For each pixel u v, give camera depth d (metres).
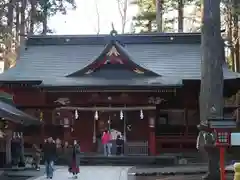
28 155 29.86
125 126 33.69
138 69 33.59
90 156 29.61
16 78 34.34
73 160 20.39
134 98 32.75
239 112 37.41
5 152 24.59
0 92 37.66
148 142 32.38
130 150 32.06
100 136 33.59
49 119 33.78
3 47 43.44
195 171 22.14
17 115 20.70
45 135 33.44
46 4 45.59
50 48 39.72
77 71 33.84
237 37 46.34
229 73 34.12
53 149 20.33
